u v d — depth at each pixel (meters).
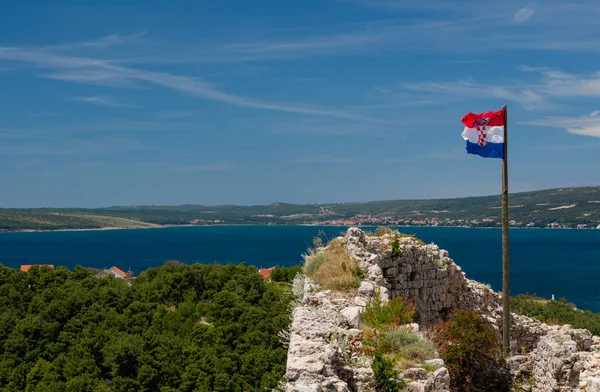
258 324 52.62
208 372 47.22
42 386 46.91
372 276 20.42
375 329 15.32
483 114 23.56
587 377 19.58
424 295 24.59
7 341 54.44
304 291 19.94
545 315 45.97
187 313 61.44
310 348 11.45
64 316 59.59
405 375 13.06
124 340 51.88
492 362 23.42
